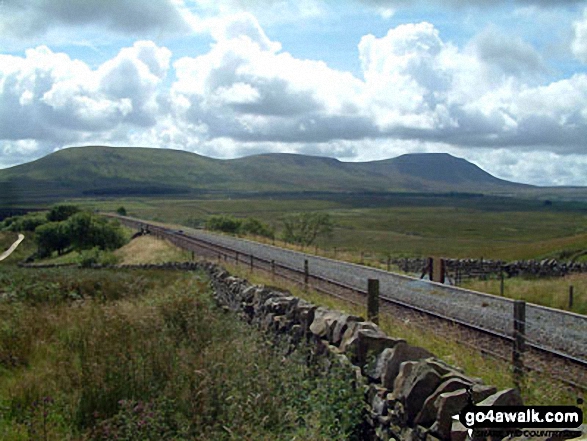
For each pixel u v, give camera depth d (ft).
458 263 118.52
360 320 26.17
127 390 27.50
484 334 40.45
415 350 20.89
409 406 18.08
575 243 146.92
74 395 27.94
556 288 75.82
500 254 157.48
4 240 324.60
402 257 147.33
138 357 30.71
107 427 24.17
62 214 352.08
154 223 327.88
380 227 601.62
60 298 60.90
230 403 24.71
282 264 88.99
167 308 43.55
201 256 121.70
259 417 23.67
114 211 615.57
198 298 47.98
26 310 49.32
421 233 529.04
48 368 32.76
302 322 31.63
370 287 37.17
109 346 32.45
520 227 604.90
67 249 259.60
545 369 30.96
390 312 48.96
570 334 39.11
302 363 29.40
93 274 89.04
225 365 27.96
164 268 109.29
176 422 24.93
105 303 56.13
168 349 32.50
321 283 66.39
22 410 27.76
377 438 20.44
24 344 37.91
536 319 44.50
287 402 25.91
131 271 104.42
